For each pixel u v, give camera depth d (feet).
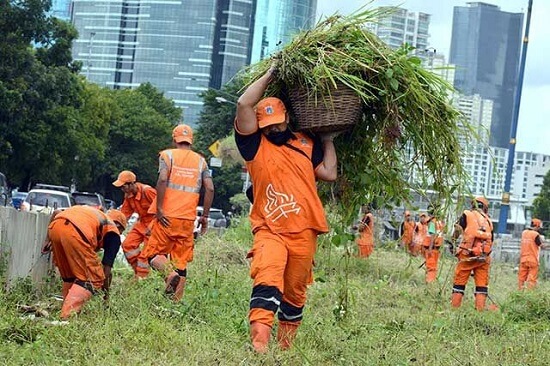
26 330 32.17
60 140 239.30
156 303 39.37
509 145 180.86
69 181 299.17
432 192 34.50
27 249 46.83
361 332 36.63
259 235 31.04
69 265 39.88
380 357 32.27
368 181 34.24
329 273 56.49
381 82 32.14
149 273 47.75
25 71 218.18
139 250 52.65
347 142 34.32
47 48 227.20
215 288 43.47
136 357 28.02
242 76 33.14
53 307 40.37
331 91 31.12
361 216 37.70
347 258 38.55
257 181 31.14
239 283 49.16
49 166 243.60
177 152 46.83
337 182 34.99
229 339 31.96
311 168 31.32
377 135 33.94
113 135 388.57
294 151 31.12
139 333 31.24
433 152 33.58
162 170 46.19
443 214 34.40
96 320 33.55
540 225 92.48
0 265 42.93
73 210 40.19
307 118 31.27
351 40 31.89
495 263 144.25
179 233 46.01
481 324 45.42
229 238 85.71
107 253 40.45
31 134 228.02
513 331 43.32
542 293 55.67
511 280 108.88
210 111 317.63
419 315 48.29
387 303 55.16
